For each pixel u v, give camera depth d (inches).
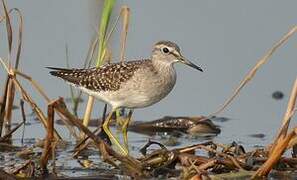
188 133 658.8
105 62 700.7
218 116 690.8
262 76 753.0
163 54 632.4
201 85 741.9
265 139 631.8
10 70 616.1
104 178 516.7
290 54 773.9
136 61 640.4
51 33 794.2
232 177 508.7
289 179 514.6
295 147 561.3
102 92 630.5
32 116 679.7
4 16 647.8
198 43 792.3
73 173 533.6
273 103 711.7
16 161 564.4
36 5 829.8
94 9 732.7
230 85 737.6
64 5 835.4
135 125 668.1
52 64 749.3
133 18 823.7
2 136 629.6
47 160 530.0
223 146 557.9
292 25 810.2
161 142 627.8
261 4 851.4
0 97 661.3
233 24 821.2
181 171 529.3
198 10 844.6
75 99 692.7
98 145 512.7
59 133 643.5
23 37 781.9
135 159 536.4
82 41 784.9
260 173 507.2
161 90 633.0
